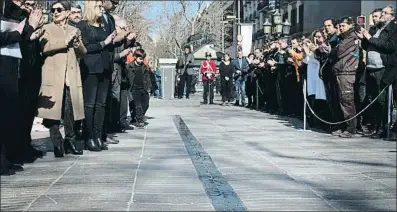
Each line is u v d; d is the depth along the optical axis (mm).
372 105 10648
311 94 11469
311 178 6305
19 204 5078
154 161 7449
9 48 6383
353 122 10555
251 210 4879
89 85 8297
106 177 6309
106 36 8375
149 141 9742
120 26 10070
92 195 5418
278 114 16203
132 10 39344
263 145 9188
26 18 6859
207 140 9898
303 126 12523
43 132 10922
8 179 6215
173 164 7199
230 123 13508
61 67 7629
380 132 10359
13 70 6652
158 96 26672
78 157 7828
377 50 10227
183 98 25531
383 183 6043
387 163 7332
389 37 9953
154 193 5504
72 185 5879
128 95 12180
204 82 22453
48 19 9773
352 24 10672
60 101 7582
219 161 7457
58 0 7855
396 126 9945
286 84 15070
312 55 11602
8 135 6809
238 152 8336
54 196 5383
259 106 18500
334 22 11375
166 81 24797
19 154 7211
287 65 14648
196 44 50812
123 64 11258
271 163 7309
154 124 13172
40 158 7734
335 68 10578
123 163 7285
